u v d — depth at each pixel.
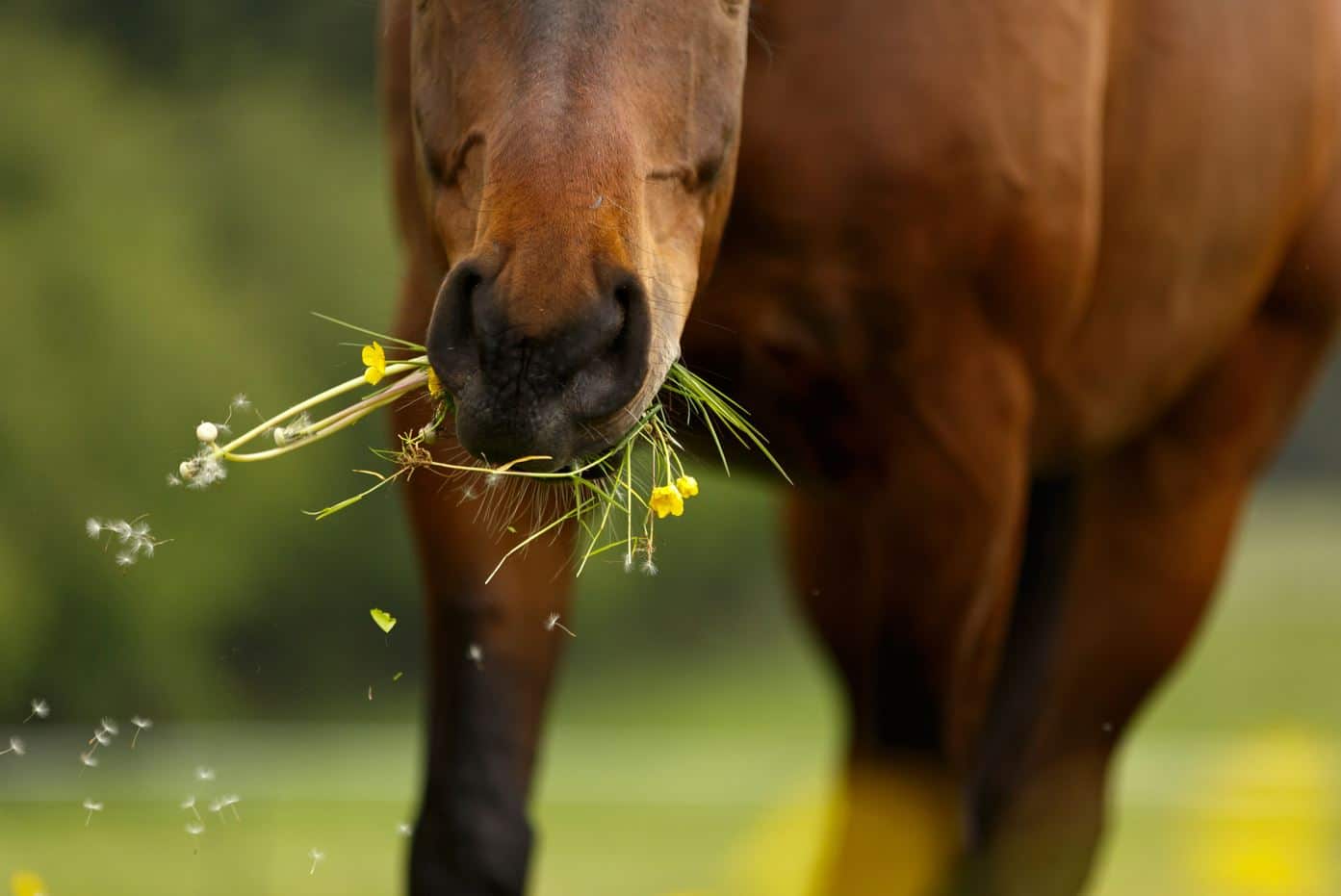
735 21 5.40
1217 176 7.87
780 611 48.81
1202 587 8.81
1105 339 7.65
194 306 39.59
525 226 4.72
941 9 6.48
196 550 36.88
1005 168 6.56
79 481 36.41
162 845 11.73
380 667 39.34
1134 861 12.17
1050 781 8.67
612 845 13.22
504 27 5.04
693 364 6.64
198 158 43.78
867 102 6.38
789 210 6.41
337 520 39.50
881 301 6.53
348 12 47.94
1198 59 7.70
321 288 42.53
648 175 5.06
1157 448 8.66
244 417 38.94
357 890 9.64
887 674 7.04
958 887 7.27
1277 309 8.68
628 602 46.41
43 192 40.38
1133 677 8.77
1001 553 6.98
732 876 7.93
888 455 6.79
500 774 6.33
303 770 20.78
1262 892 8.34
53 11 46.31
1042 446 7.82
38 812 15.16
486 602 6.32
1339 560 59.53
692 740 33.50
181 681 36.66
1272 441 8.94
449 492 6.29
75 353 37.53
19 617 34.69
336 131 46.59
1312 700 33.94
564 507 5.45
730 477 7.42
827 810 7.68
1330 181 8.64
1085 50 6.93
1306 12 8.36
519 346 4.65
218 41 47.19
